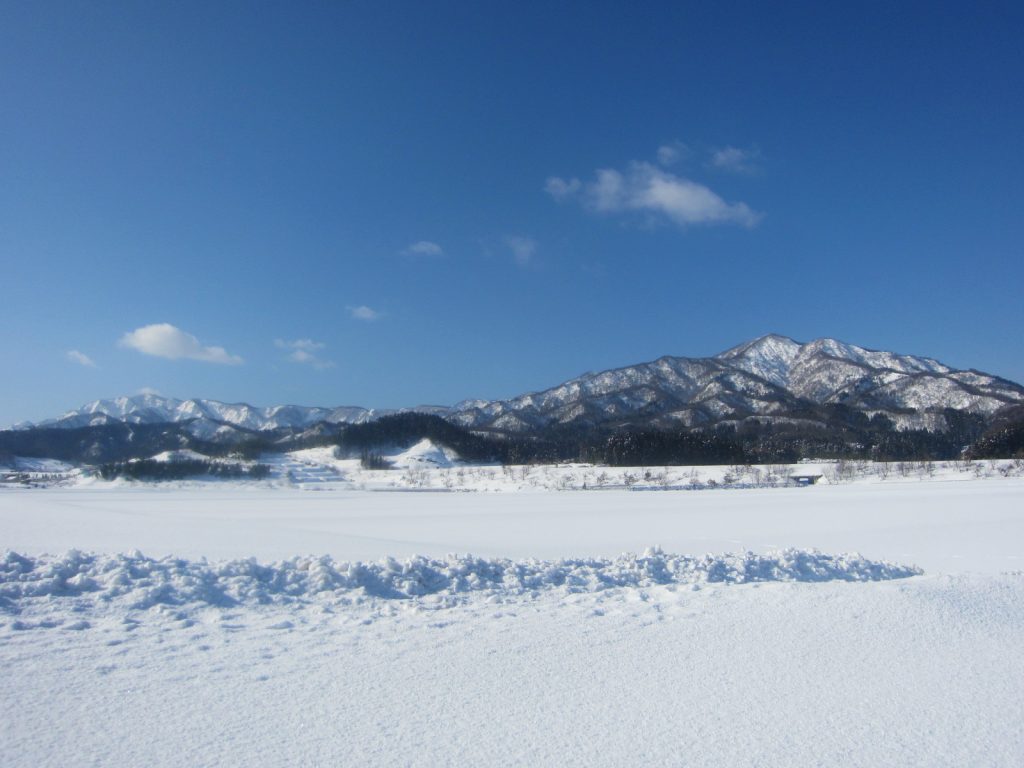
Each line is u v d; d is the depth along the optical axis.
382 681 7.34
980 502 59.44
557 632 9.26
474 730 6.24
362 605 10.40
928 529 37.22
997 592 11.66
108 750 5.62
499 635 9.06
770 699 7.21
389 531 40.44
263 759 5.57
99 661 7.59
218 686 7.04
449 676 7.54
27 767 5.30
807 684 7.67
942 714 6.95
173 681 7.12
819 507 59.66
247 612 9.78
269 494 119.88
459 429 194.62
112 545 26.92
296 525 46.81
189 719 6.25
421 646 8.53
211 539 30.38
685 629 9.52
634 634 9.27
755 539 32.94
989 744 6.29
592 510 64.44
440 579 12.02
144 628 8.82
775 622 9.88
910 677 7.98
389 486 135.88
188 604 9.84
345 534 36.00
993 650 9.06
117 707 6.45
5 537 32.41
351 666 7.75
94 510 68.00
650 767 5.66
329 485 138.88
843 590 11.41
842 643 9.09
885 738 6.37
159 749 5.67
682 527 42.41
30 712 6.26
